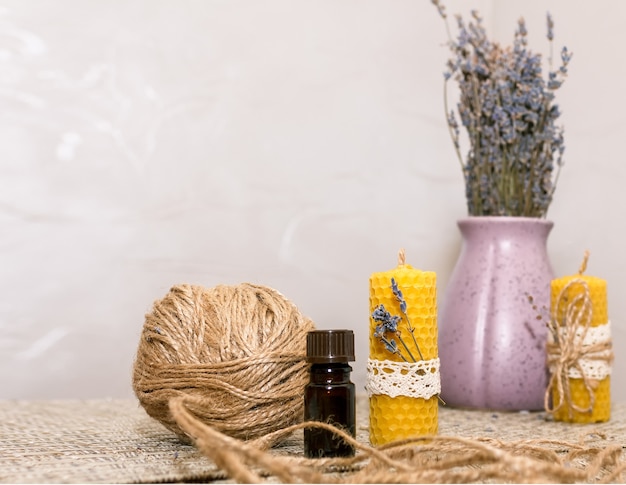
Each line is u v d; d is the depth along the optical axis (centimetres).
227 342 68
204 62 133
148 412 71
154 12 130
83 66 127
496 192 101
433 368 73
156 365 69
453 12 146
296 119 137
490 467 56
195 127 132
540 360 95
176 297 72
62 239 125
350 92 140
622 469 57
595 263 118
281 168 136
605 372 88
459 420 90
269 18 136
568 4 126
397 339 73
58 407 100
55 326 125
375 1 142
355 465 63
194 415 66
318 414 66
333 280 137
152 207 129
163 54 131
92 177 127
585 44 122
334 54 139
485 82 102
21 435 78
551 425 87
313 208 137
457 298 99
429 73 144
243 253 133
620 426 86
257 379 67
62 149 126
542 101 99
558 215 125
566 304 89
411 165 142
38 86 125
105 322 127
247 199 134
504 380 95
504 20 141
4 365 122
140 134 129
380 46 141
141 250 129
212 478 60
